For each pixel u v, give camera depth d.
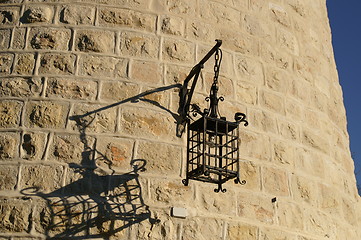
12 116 4.42
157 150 4.50
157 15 5.03
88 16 4.85
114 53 4.74
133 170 4.36
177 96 4.78
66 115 4.44
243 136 4.97
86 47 4.71
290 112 5.50
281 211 4.89
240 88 5.18
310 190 5.29
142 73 4.74
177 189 4.42
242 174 4.80
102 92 4.57
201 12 5.27
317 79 6.14
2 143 4.32
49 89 4.52
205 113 4.13
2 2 4.94
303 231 5.01
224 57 5.21
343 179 5.98
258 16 5.71
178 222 4.31
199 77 4.97
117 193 4.25
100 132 4.43
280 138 5.25
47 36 4.74
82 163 4.29
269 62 5.56
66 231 4.05
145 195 4.31
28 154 4.28
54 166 4.25
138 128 4.52
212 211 4.50
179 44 5.00
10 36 4.76
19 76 4.58
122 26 4.87
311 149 5.55
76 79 4.58
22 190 4.15
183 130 4.67
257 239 4.62
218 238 4.42
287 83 5.64
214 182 4.21
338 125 6.32
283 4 6.09
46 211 4.08
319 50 6.42
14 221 4.04
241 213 4.63
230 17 5.44
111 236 4.11
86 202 4.16
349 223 5.80
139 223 4.20
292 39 5.98
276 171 5.05
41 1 4.90
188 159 4.29
